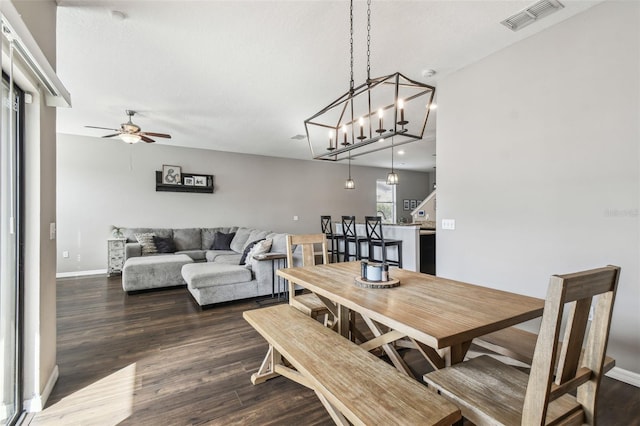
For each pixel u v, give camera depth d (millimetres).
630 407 1878
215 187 7160
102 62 2992
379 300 1614
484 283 2941
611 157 2154
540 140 2527
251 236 6090
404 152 7359
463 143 3129
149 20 2348
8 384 1733
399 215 10250
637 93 2041
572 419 1136
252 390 2080
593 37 2225
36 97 1872
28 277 1850
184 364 2436
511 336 2367
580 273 991
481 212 2969
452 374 1382
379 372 1409
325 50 2787
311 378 1392
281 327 1976
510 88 2725
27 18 1656
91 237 5918
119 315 3605
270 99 3965
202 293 3805
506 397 1219
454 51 2812
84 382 2176
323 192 8773
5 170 1673
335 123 4980
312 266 2617
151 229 6258
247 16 2303
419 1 2131
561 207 2408
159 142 6355
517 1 2148
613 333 2184
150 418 1797
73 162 5770
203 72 3215
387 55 2873
